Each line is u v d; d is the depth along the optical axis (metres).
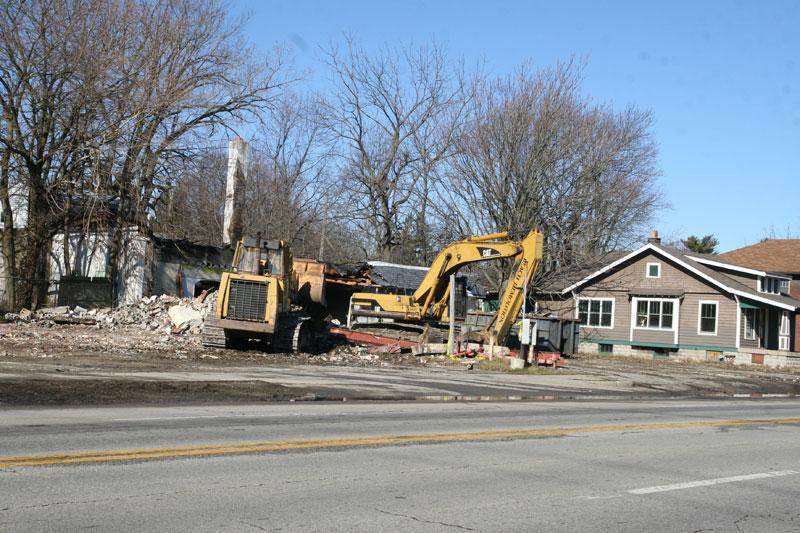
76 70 29.58
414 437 10.22
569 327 35.44
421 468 8.15
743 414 16.02
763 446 11.19
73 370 16.61
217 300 22.67
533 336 26.20
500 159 38.88
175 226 49.84
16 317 28.11
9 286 31.48
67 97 30.16
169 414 11.23
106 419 10.41
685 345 39.81
